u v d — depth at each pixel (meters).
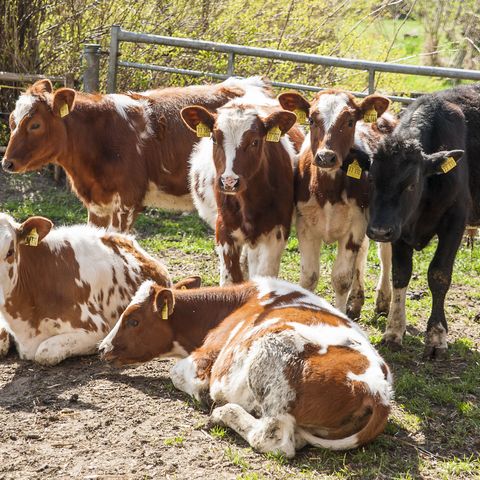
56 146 6.54
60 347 5.57
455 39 13.47
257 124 5.77
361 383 4.77
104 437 4.92
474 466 4.84
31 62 9.41
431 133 5.86
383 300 6.45
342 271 5.99
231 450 4.82
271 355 4.86
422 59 13.59
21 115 6.46
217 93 6.92
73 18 9.47
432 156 5.60
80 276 5.67
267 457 4.79
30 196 8.44
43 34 9.63
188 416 5.10
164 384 5.39
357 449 4.86
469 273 7.33
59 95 6.42
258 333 4.98
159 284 5.91
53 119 6.50
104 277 5.73
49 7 9.43
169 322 5.39
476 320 6.46
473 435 5.09
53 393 5.28
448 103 6.03
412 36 14.57
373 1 11.90
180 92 6.90
